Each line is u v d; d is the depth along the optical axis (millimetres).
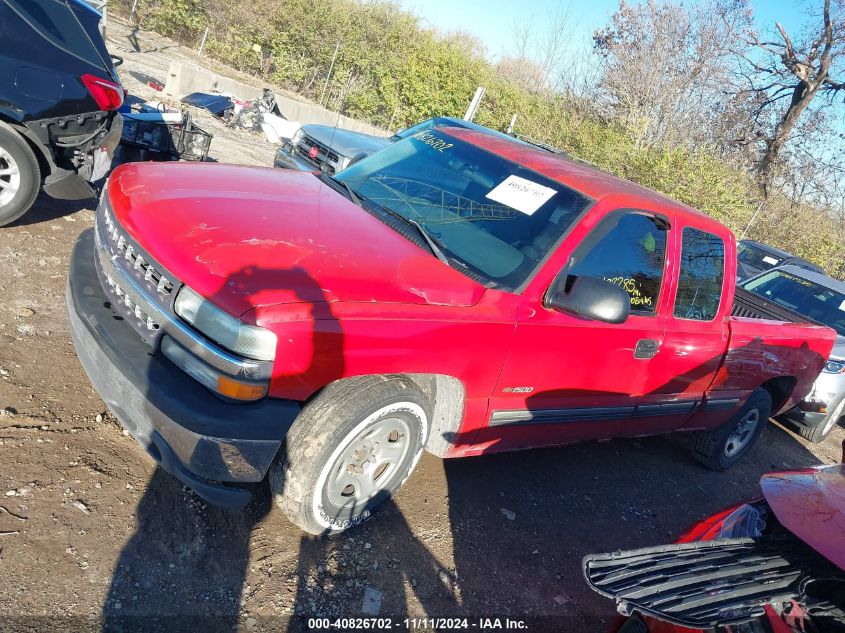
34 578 2424
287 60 19938
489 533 3660
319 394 2783
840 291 8531
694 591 2021
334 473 2883
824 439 7785
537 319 3273
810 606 2039
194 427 2461
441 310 2912
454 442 3336
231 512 3055
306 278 2621
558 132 21828
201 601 2596
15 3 4789
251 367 2463
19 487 2768
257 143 12672
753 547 2307
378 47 21422
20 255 4777
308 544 3057
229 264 2559
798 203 23031
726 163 20875
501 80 23219
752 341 4852
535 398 3566
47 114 4980
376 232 3250
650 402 4352
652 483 5078
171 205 2908
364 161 4332
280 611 2676
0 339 3676
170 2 19422
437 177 3906
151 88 13383
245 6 19953
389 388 2875
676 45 24203
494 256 3357
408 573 3129
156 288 2633
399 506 3574
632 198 3816
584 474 4797
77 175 5293
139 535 2766
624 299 3115
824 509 2268
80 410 3357
